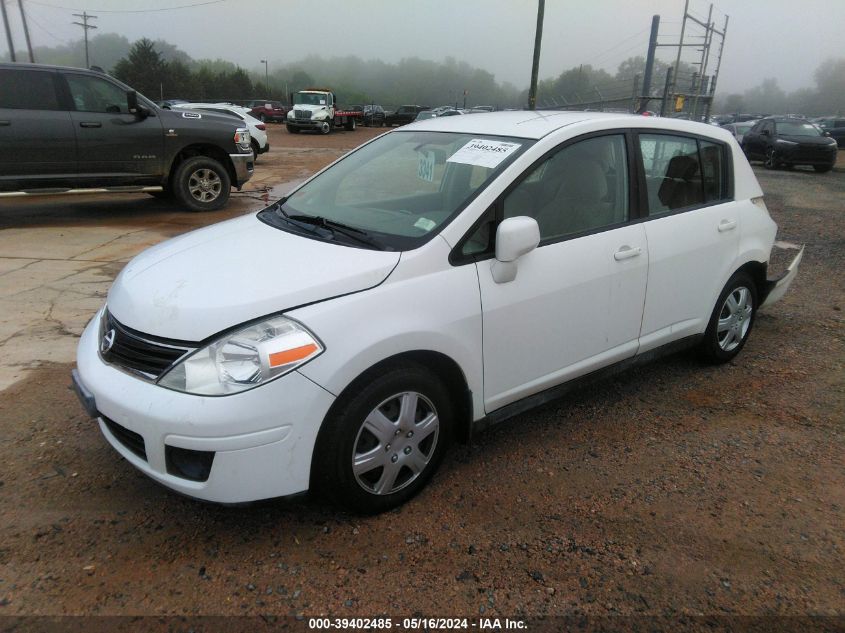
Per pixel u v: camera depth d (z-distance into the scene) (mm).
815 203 11680
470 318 2684
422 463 2732
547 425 3477
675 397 3830
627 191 3385
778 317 5328
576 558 2443
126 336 2449
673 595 2271
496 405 2941
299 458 2320
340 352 2324
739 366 4301
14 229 8141
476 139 3246
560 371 3152
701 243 3713
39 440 3189
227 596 2229
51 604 2178
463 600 2232
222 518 2641
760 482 2963
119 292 2713
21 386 3748
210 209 9664
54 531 2537
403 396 2566
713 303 3938
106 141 8430
